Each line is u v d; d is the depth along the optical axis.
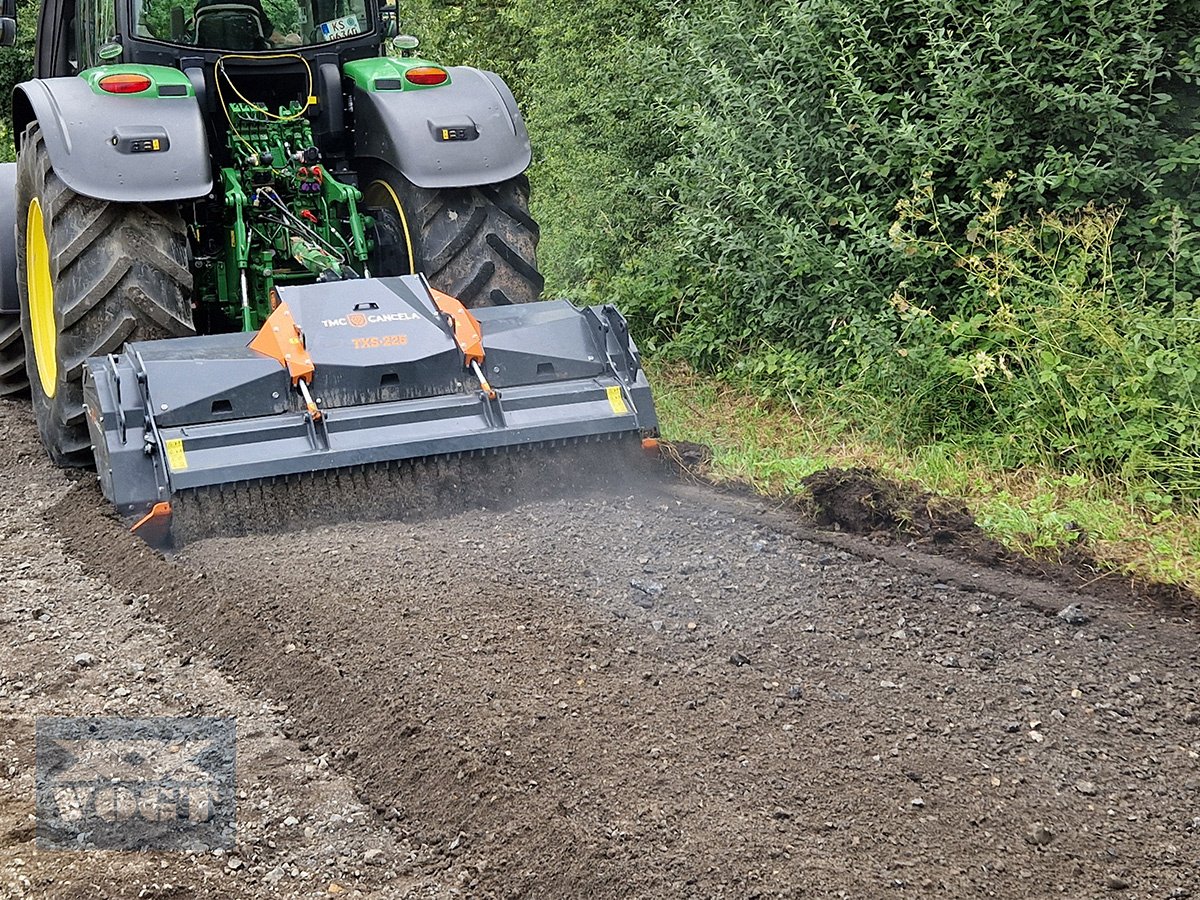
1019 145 6.10
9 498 5.75
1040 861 2.94
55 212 5.46
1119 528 4.77
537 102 10.59
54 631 4.32
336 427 4.89
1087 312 5.43
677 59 7.88
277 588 4.33
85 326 5.46
